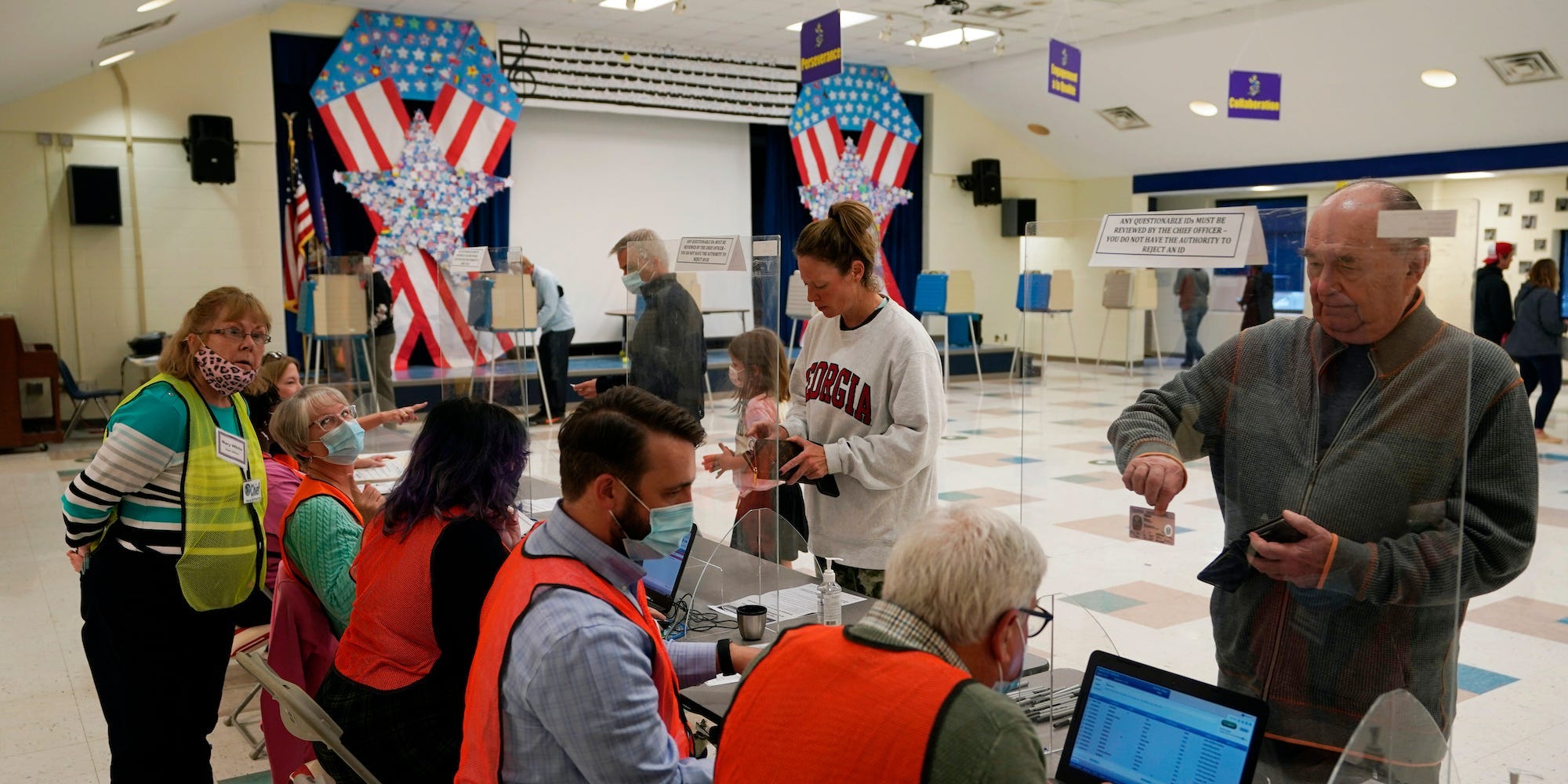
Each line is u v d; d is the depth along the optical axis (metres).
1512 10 8.89
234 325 2.56
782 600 2.81
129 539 2.55
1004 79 13.48
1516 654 4.02
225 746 3.48
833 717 1.26
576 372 10.65
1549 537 5.63
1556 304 8.62
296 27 10.23
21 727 3.59
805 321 3.07
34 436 8.74
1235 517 1.69
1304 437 1.61
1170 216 1.76
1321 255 1.55
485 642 1.58
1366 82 10.61
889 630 1.31
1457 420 1.47
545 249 12.05
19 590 5.07
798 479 2.63
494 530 2.10
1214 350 1.71
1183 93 12.02
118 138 9.63
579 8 10.48
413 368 10.76
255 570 2.72
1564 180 11.94
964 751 1.17
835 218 2.66
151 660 2.58
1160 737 1.67
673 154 12.74
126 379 9.89
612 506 1.61
